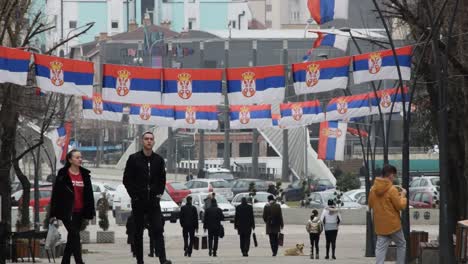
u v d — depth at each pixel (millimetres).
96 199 132625
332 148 87500
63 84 49188
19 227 75312
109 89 53875
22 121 79812
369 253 68500
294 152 163750
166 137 195375
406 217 53406
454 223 63125
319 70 54625
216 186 140750
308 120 76250
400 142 183500
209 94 54625
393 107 64938
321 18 48531
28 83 55312
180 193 135625
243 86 54594
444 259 45594
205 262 57781
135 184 34562
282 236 79188
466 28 54469
